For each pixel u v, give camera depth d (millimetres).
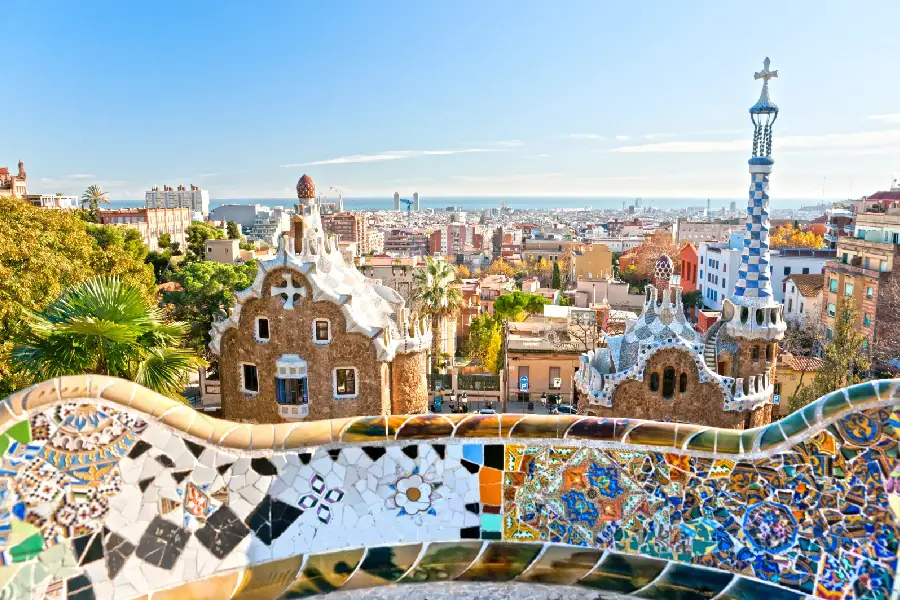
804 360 43000
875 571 5852
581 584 6352
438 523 6766
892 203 70625
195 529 6242
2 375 22641
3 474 5566
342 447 6707
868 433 5934
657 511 6629
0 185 141375
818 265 87688
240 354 29328
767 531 6305
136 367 16359
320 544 6539
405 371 31125
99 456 5891
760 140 26781
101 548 5891
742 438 6461
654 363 24234
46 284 29734
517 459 6816
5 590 5543
